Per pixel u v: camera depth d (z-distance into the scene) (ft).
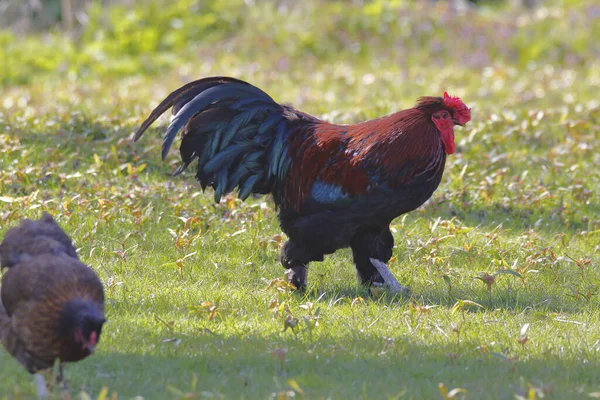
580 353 33.99
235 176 42.57
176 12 123.03
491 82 99.19
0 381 28.30
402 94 92.63
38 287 26.03
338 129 40.73
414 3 128.47
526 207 57.31
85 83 102.06
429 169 39.17
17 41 119.14
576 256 49.14
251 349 33.19
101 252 45.19
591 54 112.68
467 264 47.44
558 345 35.12
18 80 107.34
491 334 36.37
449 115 39.29
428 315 38.50
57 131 63.57
